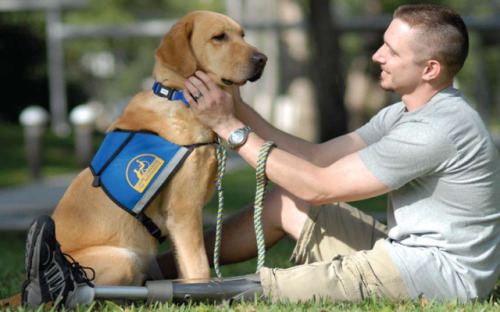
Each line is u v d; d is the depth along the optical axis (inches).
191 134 196.2
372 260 177.6
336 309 163.9
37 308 166.2
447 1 1307.8
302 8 975.0
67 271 167.6
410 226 177.5
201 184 198.5
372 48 1253.1
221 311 165.8
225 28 211.5
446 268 172.9
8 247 381.4
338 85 738.8
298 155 211.0
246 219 206.8
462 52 174.1
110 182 193.6
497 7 1616.6
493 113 2293.3
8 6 993.5
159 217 199.9
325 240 198.7
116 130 202.8
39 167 764.0
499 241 178.5
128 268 188.4
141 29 973.8
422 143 169.6
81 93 1784.0
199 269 198.2
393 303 169.9
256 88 1604.3
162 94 200.1
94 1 1667.1
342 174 177.3
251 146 183.0
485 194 172.4
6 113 1443.2
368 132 211.0
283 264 279.4
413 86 179.0
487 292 182.9
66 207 197.5
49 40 1130.0
